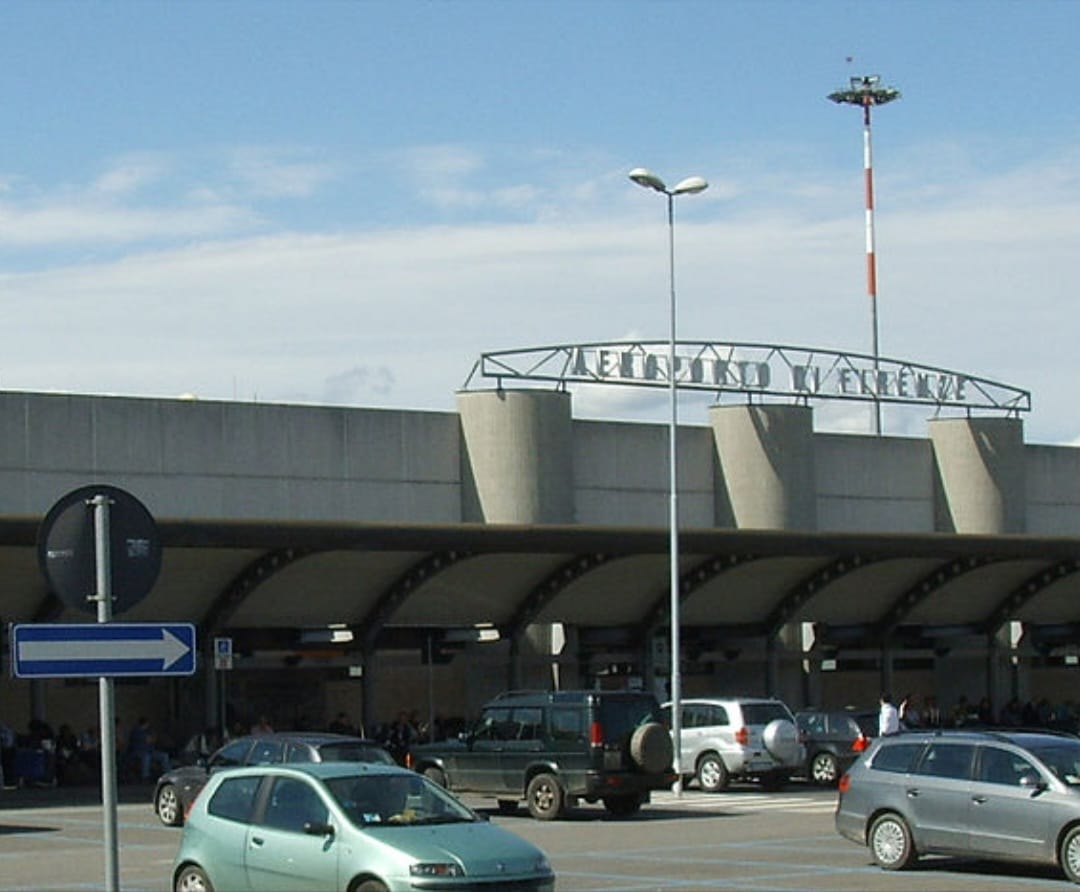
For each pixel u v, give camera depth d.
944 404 58.72
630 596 51.28
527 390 49.38
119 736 45.84
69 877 24.83
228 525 39.69
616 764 33.12
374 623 46.91
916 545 49.72
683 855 26.75
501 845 17.45
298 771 18.28
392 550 42.50
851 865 25.22
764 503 53.59
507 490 49.03
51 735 43.50
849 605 55.66
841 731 43.19
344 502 47.56
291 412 46.94
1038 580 56.97
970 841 23.70
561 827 31.94
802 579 52.91
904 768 24.59
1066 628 60.59
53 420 43.56
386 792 18.12
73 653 12.33
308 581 45.34
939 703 59.31
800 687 55.41
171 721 46.59
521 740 33.94
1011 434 59.34
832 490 56.50
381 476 48.19
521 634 49.66
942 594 56.75
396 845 17.05
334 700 48.44
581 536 44.75
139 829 32.31
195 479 45.38
